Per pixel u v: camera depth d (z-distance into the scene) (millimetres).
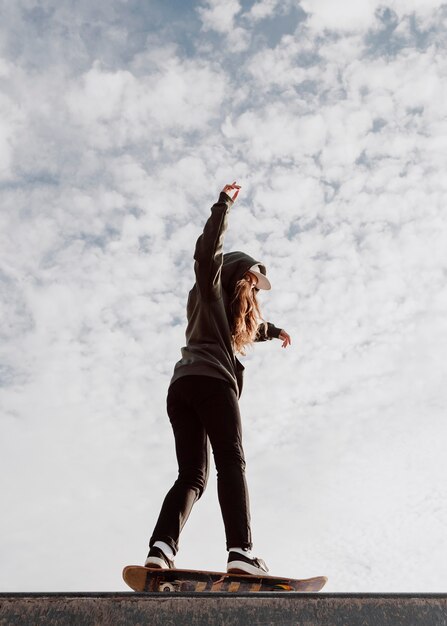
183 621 2016
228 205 3316
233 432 3129
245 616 2055
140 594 2051
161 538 2912
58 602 1996
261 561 2994
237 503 2961
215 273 3305
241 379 3438
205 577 2836
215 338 3354
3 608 1965
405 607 2158
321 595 2143
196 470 3195
